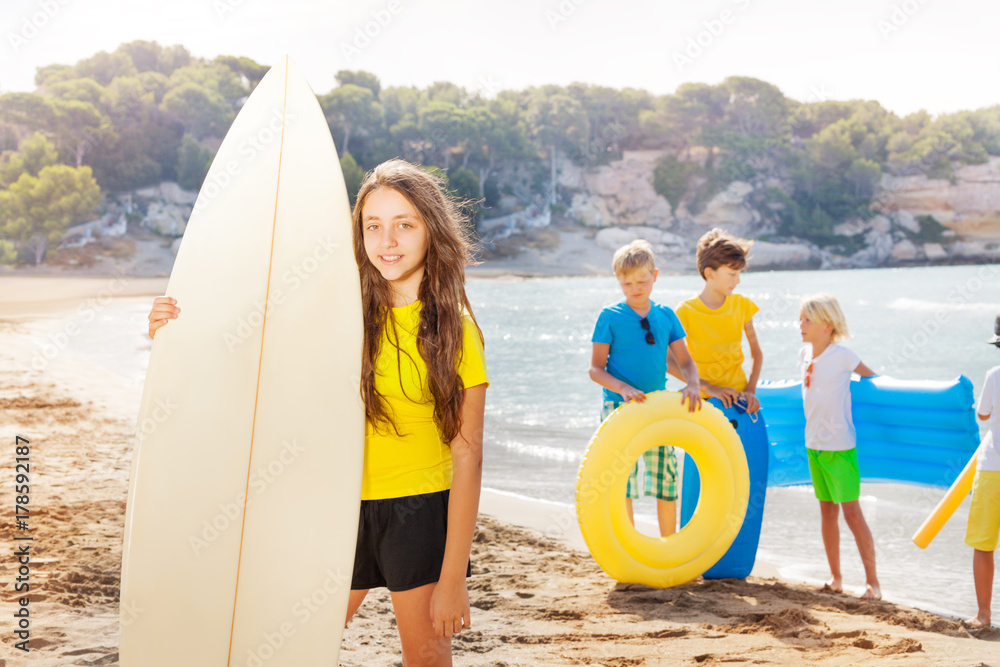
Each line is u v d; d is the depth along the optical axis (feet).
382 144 257.55
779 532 15.58
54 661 8.00
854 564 13.33
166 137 236.02
